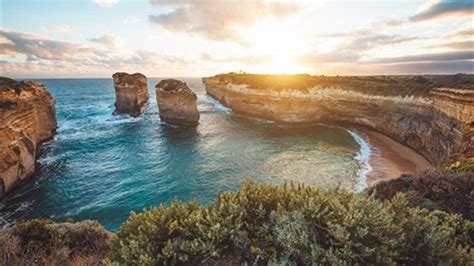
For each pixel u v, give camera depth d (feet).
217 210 16.51
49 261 18.92
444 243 13.29
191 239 14.87
